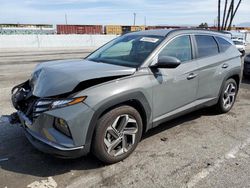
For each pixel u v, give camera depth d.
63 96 2.98
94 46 31.48
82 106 2.92
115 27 43.62
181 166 3.33
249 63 8.74
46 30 41.97
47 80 3.26
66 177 3.09
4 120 4.75
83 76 3.11
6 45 26.91
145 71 3.51
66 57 16.28
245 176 3.11
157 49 3.74
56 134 2.93
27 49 24.61
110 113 3.15
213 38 4.86
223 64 4.85
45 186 2.92
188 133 4.32
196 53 4.35
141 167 3.30
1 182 2.98
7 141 3.96
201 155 3.60
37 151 3.67
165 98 3.78
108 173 3.17
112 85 3.16
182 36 4.19
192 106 4.33
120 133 3.34
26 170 3.22
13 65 12.16
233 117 5.11
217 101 4.98
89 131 3.01
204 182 3.00
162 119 3.87
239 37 20.77
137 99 3.37
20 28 39.41
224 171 3.21
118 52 4.09
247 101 6.28
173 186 2.93
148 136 4.19
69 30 40.12
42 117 2.98
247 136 4.23
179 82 3.93
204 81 4.43
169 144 3.92
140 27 44.22
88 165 3.34
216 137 4.18
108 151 3.24
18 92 3.79
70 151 2.96
